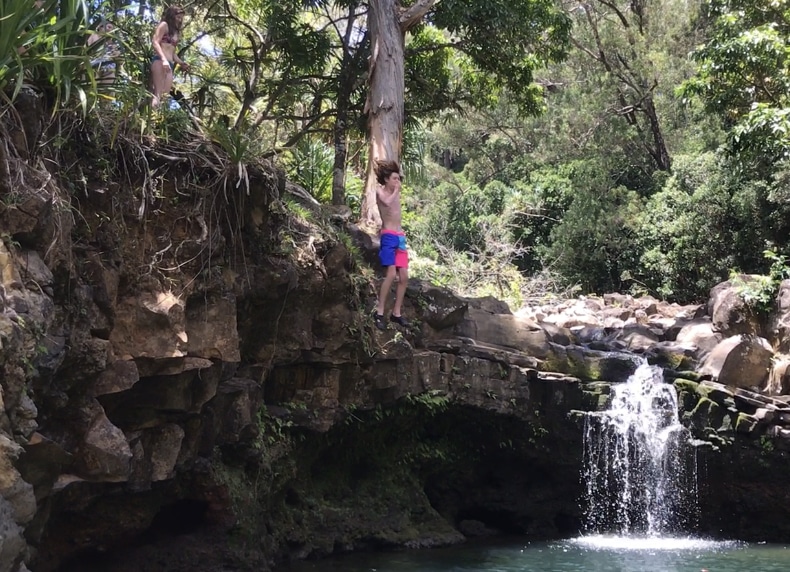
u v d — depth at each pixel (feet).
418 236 79.77
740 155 49.34
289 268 27.89
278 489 31.48
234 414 27.17
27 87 19.16
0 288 16.20
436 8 51.03
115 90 22.12
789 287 43.55
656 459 40.81
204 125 25.73
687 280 73.46
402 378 36.01
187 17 49.57
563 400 40.55
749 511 40.73
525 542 38.32
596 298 65.67
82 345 20.31
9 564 14.83
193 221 24.18
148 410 23.50
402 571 30.12
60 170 20.16
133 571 25.58
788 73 50.08
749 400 40.45
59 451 18.45
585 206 81.66
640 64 83.41
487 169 105.40
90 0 21.85
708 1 58.44
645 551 35.81
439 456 39.34
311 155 52.75
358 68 51.88
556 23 55.47
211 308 24.66
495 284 65.36
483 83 59.11
